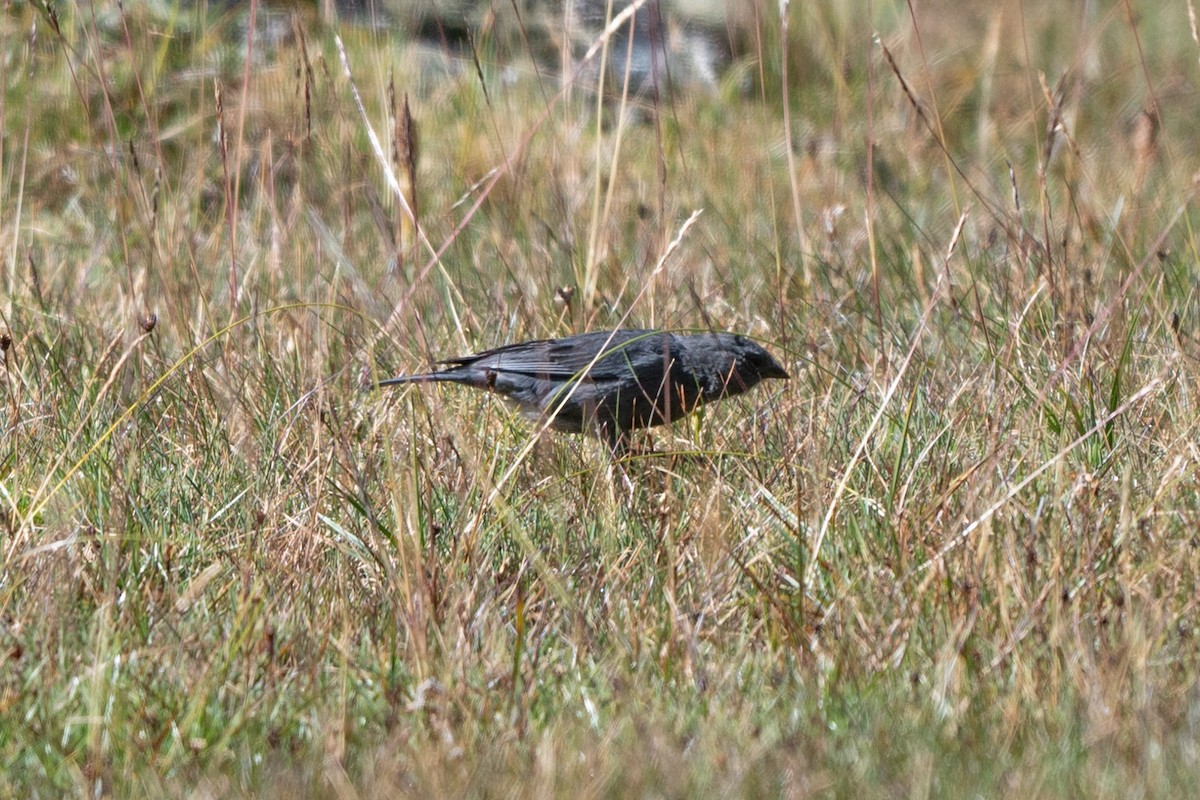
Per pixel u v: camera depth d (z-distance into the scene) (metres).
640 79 22.19
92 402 11.38
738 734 7.09
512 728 7.32
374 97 19.88
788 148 13.95
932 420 11.17
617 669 7.88
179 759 7.11
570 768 6.71
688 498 10.05
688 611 8.71
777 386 12.77
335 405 11.74
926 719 7.29
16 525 9.52
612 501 9.90
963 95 22.39
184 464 10.78
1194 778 6.46
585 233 16.23
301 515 9.78
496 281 15.17
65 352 12.67
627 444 12.02
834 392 12.04
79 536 9.39
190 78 17.97
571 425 12.23
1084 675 7.50
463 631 8.17
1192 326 12.50
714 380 12.20
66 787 6.92
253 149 17.75
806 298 14.01
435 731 7.23
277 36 21.00
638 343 12.19
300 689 7.86
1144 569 8.56
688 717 7.38
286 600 8.83
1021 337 12.25
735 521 9.72
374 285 14.38
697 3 24.03
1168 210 16.42
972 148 21.73
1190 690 7.38
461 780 6.62
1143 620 7.90
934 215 18.30
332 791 6.67
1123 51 25.41
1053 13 26.47
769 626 8.55
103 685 7.59
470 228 17.31
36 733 7.29
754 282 15.16
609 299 14.09
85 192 17.19
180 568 9.36
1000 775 6.61
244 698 7.60
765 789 6.56
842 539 9.38
